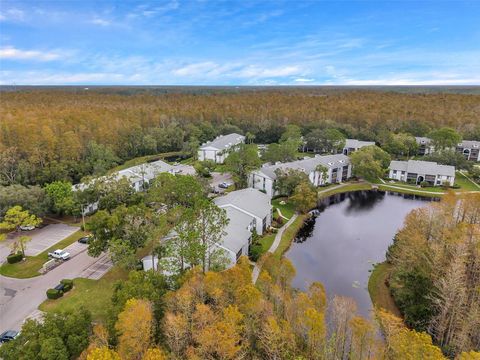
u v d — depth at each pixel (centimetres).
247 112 15488
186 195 5766
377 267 5016
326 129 12512
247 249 5069
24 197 5919
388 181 9575
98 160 9038
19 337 2698
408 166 9594
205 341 2536
